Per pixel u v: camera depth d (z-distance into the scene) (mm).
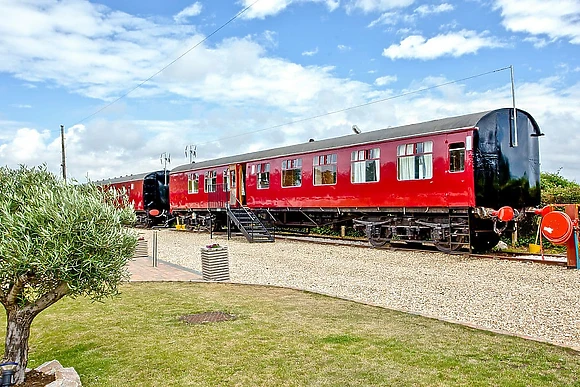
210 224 23500
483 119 12656
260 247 16625
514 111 13117
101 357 4941
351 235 20125
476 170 12430
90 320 6469
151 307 7188
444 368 4426
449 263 11719
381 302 7750
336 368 4469
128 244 4121
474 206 12398
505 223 12781
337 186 16812
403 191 14352
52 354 5109
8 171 4273
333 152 17016
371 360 4664
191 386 4141
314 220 19578
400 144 14477
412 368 4438
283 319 6336
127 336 5664
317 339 5379
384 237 15617
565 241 10430
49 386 3850
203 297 7934
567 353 4832
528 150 13664
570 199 15102
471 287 8664
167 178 32875
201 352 5000
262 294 8211
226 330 5816
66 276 3625
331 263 12258
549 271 10055
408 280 9570
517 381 4098
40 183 4168
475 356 4750
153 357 4887
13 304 4020
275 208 20031
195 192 26500
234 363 4656
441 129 13266
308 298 7836
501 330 5949
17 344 4031
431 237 14031
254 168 21359
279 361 4684
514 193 13141
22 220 3572
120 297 7938
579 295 7703
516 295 7883
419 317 6441
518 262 11430
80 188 4230
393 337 5430
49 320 6488
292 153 18969
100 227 3865
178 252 15578
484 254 13086
